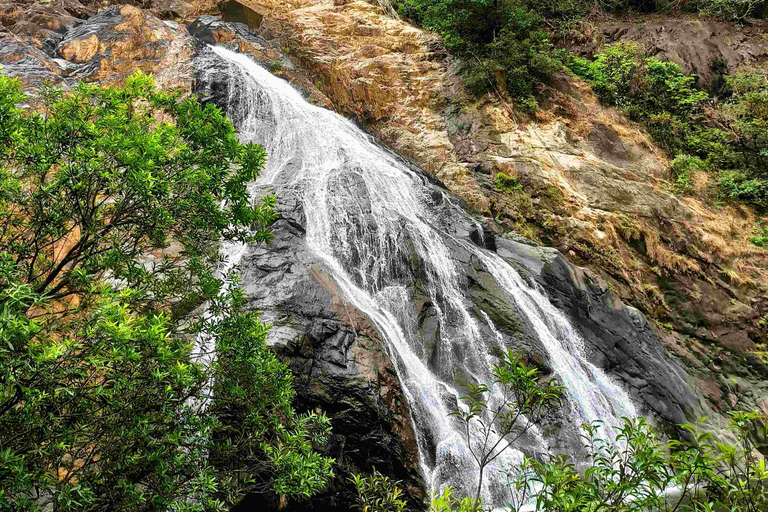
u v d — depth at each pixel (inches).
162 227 189.3
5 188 171.3
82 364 144.6
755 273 711.1
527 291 509.0
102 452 166.2
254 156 212.1
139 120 204.8
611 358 517.0
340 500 290.4
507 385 416.5
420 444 340.5
